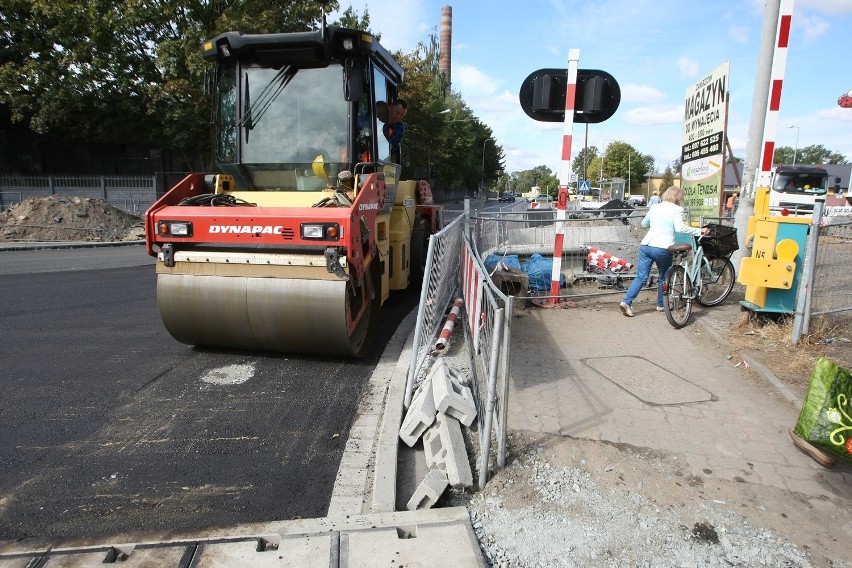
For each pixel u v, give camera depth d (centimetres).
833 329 588
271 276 506
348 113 596
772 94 825
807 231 589
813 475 345
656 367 527
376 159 637
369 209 538
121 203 2772
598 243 960
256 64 607
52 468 357
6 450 379
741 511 310
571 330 652
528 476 342
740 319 649
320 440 397
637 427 405
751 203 864
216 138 625
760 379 495
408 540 279
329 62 599
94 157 3148
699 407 439
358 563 262
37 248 1639
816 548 281
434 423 383
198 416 433
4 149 2948
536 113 749
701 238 743
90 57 2317
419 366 498
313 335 512
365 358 568
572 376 503
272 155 612
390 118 748
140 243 1853
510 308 326
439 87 4859
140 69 2395
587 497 322
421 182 882
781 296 611
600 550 279
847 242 614
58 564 262
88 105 2572
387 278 656
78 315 759
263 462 367
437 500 316
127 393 476
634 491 328
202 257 513
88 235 1898
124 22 2156
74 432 405
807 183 2012
